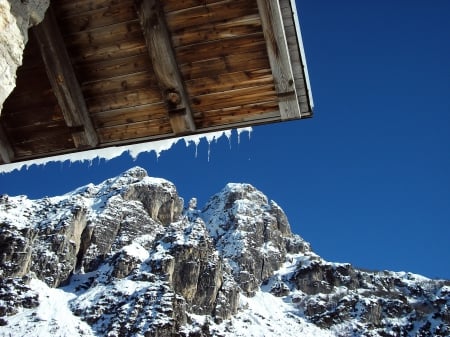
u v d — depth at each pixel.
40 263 146.75
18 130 6.67
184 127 6.33
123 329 114.69
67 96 6.21
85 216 176.00
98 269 154.12
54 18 5.94
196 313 135.62
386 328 160.88
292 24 5.66
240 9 5.76
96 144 6.65
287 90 5.95
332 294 178.62
